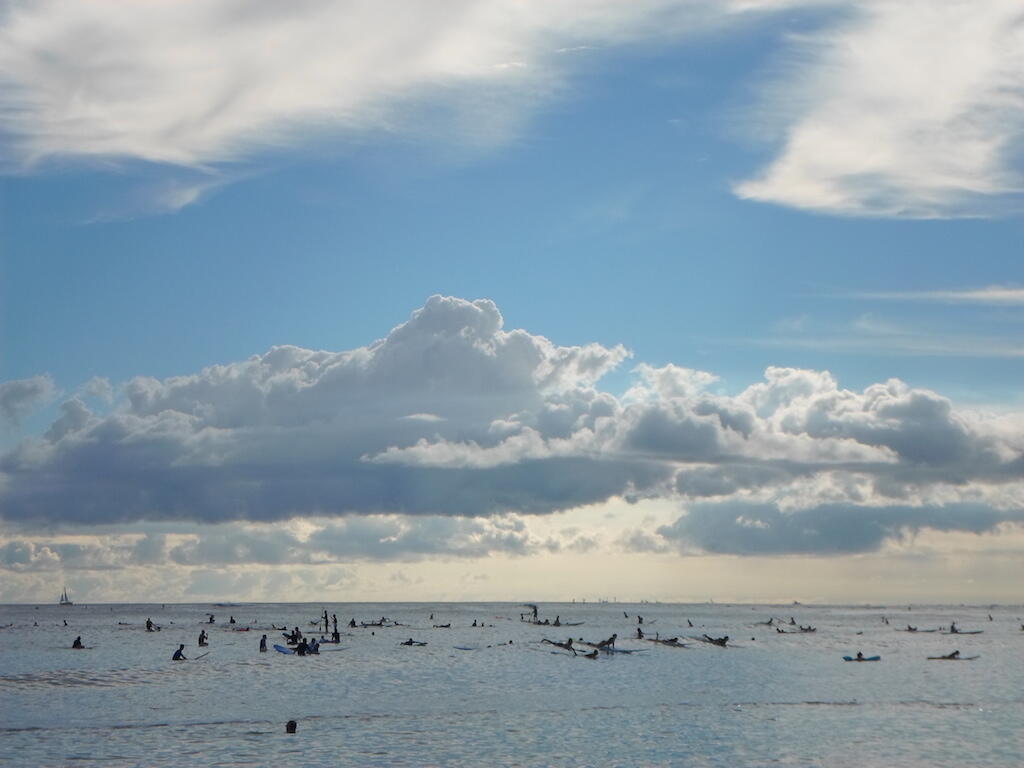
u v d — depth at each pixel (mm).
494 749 61469
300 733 66125
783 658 134000
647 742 64125
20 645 155500
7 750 60188
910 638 197750
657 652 145250
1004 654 146500
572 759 58844
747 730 68562
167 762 57125
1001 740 65312
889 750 62031
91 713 74250
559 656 135250
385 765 56781
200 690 88812
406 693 88938
